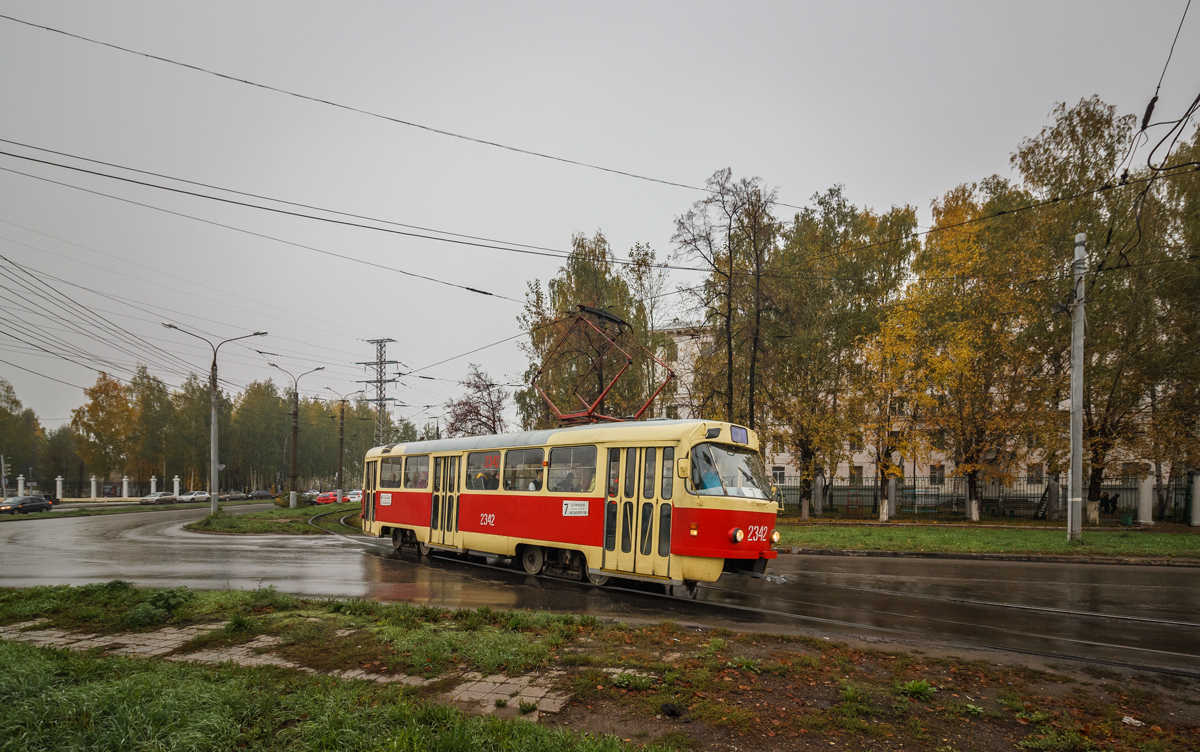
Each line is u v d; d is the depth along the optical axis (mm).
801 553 19109
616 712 5359
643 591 11688
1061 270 28656
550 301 32312
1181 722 5547
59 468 82750
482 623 8344
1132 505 33000
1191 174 26828
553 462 13375
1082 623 9547
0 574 14391
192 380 71375
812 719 5188
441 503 16578
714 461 11117
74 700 5137
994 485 37156
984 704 5754
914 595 11727
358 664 6703
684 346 35500
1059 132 29203
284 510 39125
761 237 25516
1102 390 28188
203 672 6180
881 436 30141
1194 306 27031
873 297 32500
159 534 25484
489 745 4492
